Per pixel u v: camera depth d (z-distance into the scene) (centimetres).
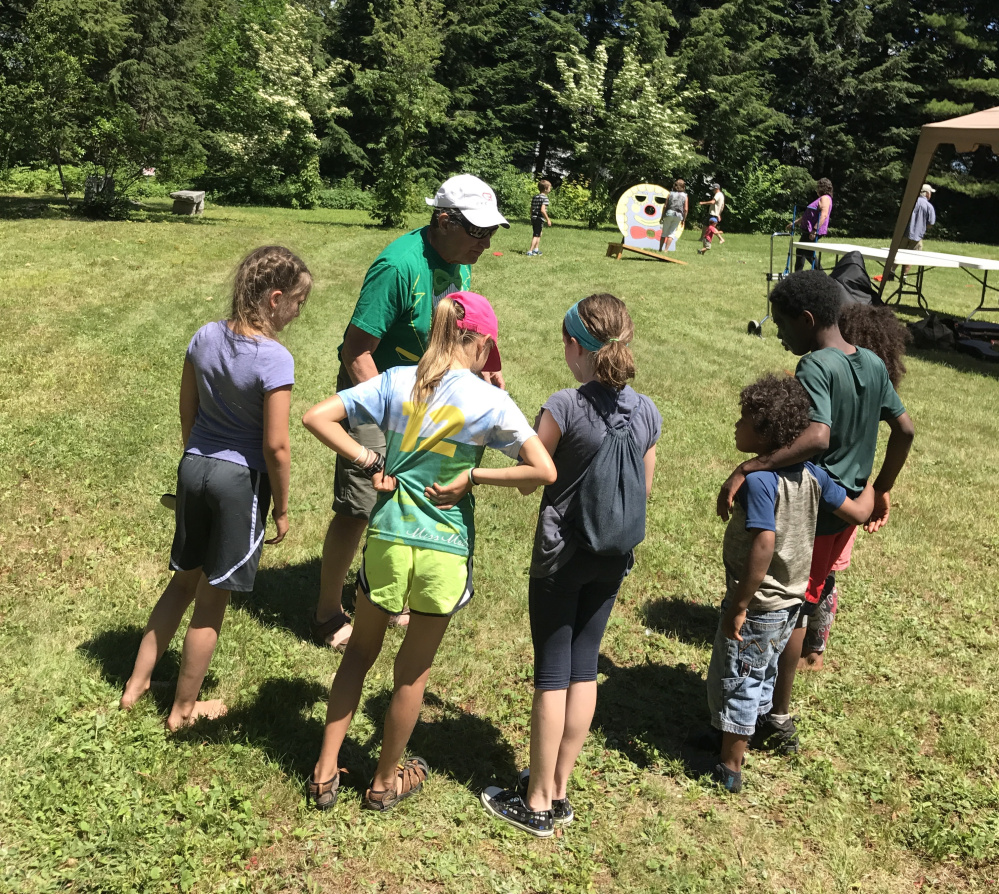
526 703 357
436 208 327
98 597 391
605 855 279
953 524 573
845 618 447
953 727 357
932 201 3478
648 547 512
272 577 439
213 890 247
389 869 262
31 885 238
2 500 473
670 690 379
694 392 836
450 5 3597
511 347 948
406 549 256
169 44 3547
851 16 3325
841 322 374
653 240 1900
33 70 1777
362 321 329
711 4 3494
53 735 296
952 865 287
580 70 2714
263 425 289
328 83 3131
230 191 2812
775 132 3469
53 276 1094
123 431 589
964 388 943
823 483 311
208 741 305
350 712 277
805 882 275
